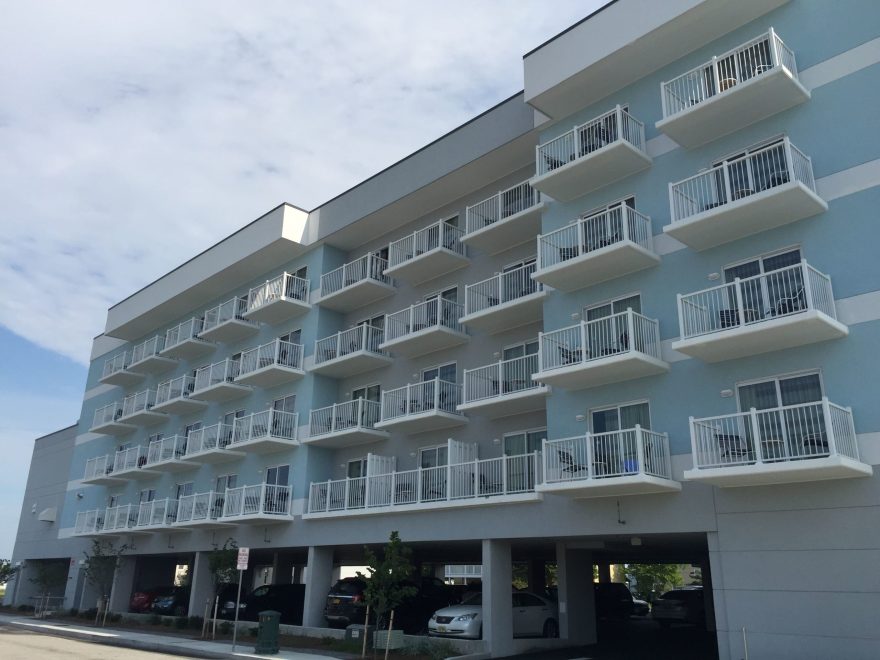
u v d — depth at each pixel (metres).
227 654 19.12
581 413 18.23
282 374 28.14
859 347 14.12
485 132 23.16
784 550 14.09
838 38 15.89
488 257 23.95
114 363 41.66
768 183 15.71
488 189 24.45
